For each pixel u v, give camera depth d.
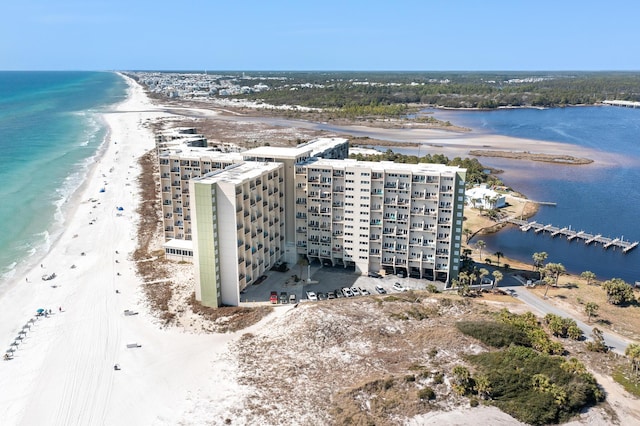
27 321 114.31
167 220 158.75
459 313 116.75
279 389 88.62
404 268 141.00
